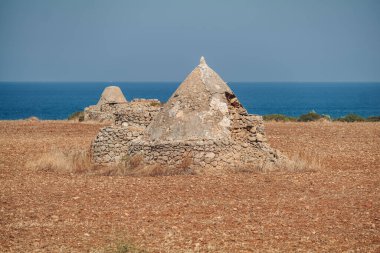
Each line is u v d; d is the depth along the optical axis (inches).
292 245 581.9
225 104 1050.1
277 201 773.9
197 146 986.1
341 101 7667.3
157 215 701.9
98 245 582.9
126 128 1088.8
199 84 1067.3
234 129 1042.1
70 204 760.3
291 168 1008.9
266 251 562.3
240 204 757.9
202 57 1111.6
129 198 792.3
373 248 572.7
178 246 577.0
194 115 1029.2
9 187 872.9
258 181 901.8
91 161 1083.9
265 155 1021.8
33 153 1232.2
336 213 709.3
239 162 998.4
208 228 645.3
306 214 705.6
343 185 875.4
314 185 875.4
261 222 669.9
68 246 579.8
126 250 555.8
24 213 713.0
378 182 900.6
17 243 590.6
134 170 988.6
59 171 1029.2
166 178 932.6
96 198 792.9
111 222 671.1
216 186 865.5
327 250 565.9
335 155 1205.7
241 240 599.5
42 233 627.5
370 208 732.0
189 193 821.2
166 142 995.9
